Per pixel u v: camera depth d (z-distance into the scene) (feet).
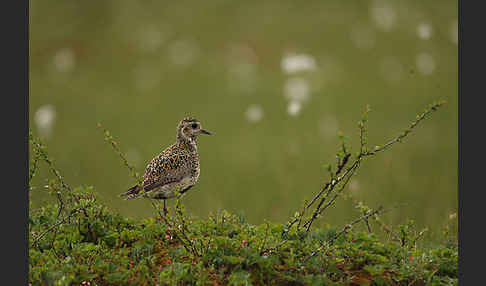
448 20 87.56
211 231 26.73
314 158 49.37
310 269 23.45
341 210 37.09
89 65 83.35
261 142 55.01
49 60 83.56
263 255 23.49
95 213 26.91
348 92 69.26
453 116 57.67
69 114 64.08
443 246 28.02
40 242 25.61
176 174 31.68
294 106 41.24
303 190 42.42
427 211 36.96
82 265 22.98
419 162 47.11
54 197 31.96
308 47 85.56
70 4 96.43
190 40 90.22
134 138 55.67
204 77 79.87
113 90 73.92
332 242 25.53
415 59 77.25
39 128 54.29
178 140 33.81
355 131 55.16
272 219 37.32
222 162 50.08
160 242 25.96
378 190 41.09
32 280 22.33
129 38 89.92
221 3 102.58
